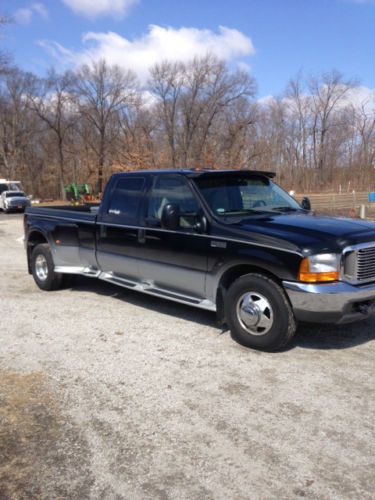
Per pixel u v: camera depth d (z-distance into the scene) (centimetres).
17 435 332
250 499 267
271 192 616
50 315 616
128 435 332
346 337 518
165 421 349
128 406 372
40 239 789
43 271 754
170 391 396
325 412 360
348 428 338
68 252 712
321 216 547
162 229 565
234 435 330
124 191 636
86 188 5009
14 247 1321
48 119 6384
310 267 436
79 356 474
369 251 457
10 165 6619
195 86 5584
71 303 675
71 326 569
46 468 296
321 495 270
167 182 578
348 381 412
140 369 440
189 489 276
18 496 271
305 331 538
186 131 5747
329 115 6538
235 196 566
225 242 494
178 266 550
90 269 698
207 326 562
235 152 5041
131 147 4909
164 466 297
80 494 273
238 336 492
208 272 516
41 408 370
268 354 473
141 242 594
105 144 6069
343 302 435
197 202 537
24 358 471
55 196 7106
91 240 678
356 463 298
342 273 442
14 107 6469
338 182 6462
